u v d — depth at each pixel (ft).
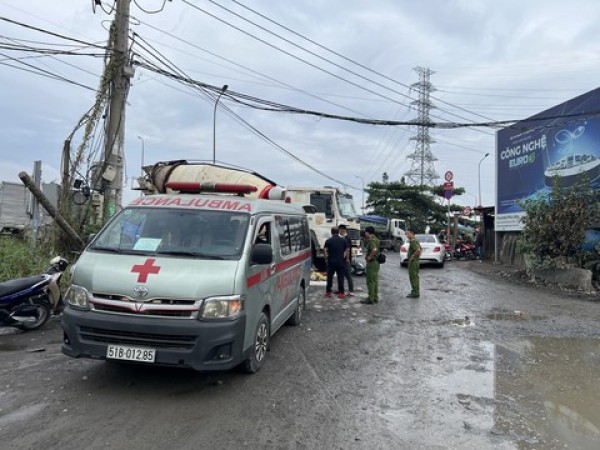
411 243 38.24
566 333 26.23
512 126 61.16
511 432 13.66
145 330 14.83
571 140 53.62
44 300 24.30
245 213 18.80
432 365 20.06
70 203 37.93
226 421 13.80
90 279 15.80
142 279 15.39
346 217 50.75
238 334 15.53
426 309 32.91
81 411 14.20
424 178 193.98
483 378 18.44
